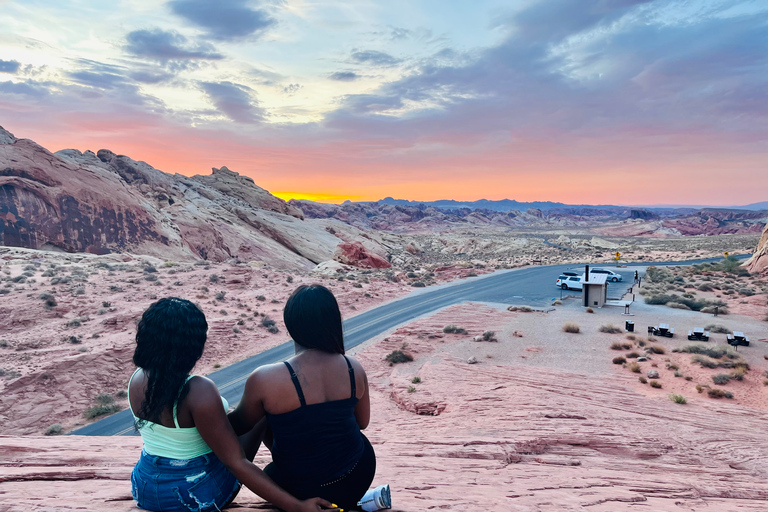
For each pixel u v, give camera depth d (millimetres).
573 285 60594
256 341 38250
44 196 70562
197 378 2420
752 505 6254
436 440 10344
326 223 158125
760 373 26094
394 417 20094
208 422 2314
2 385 25266
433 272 82625
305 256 120000
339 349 2570
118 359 30438
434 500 4242
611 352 31953
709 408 19281
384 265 92125
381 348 35875
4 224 65812
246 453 2777
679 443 11680
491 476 6590
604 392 22531
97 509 2680
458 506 4043
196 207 114125
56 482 3650
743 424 15492
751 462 10414
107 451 5402
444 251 162625
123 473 4148
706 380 25172
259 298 48094
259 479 2383
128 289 44500
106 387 28516
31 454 4922
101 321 35375
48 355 29109
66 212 72625
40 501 2877
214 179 150500
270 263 104562
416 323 42625
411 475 6109
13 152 72125
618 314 44750
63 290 41062
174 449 2428
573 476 7152
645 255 117188
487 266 95750
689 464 10180
